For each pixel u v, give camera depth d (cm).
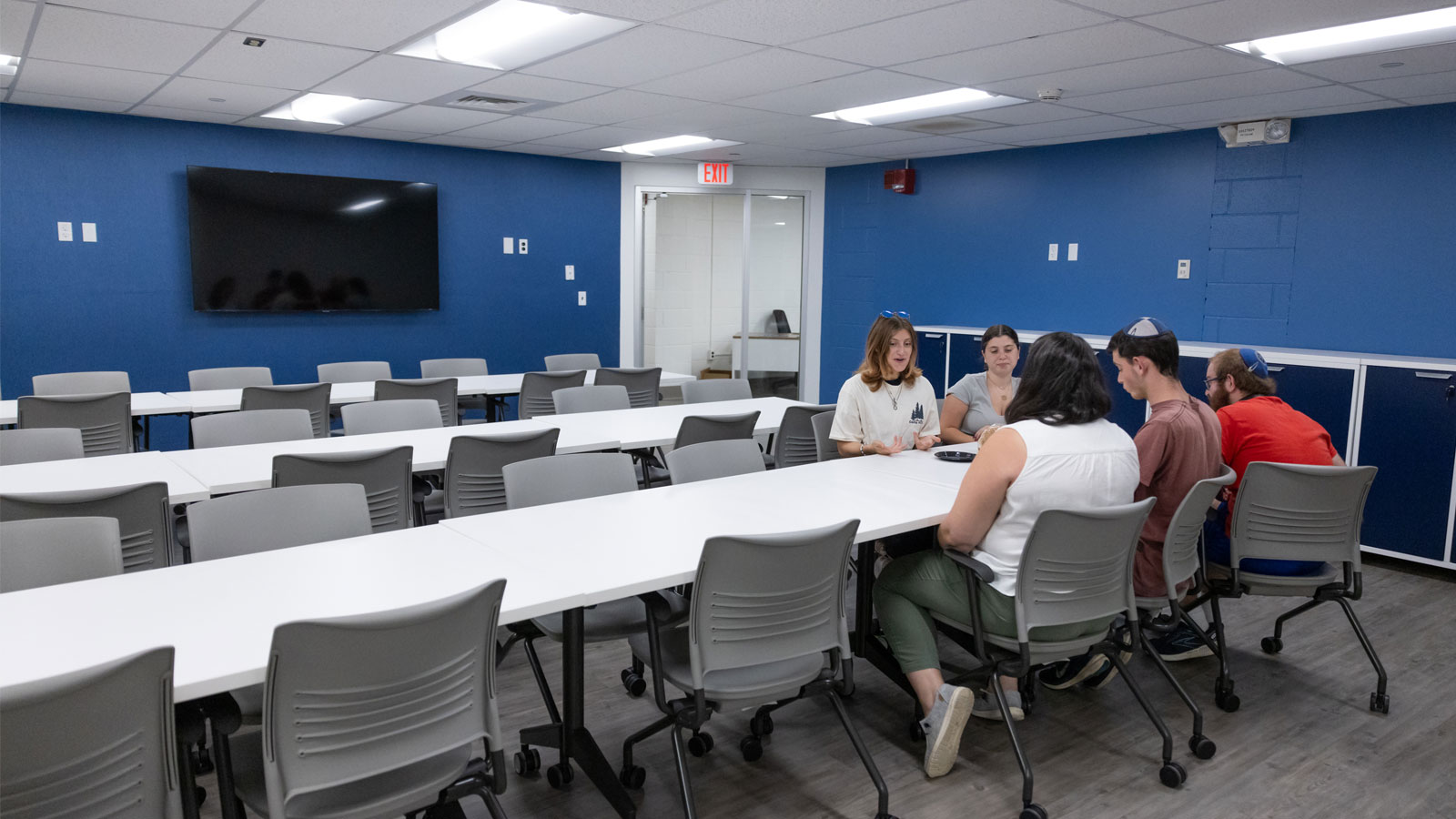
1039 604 241
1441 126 489
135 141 623
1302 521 294
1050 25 360
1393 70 418
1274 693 318
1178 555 283
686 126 627
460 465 346
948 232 752
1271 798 249
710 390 527
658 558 223
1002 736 282
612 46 406
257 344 689
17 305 598
